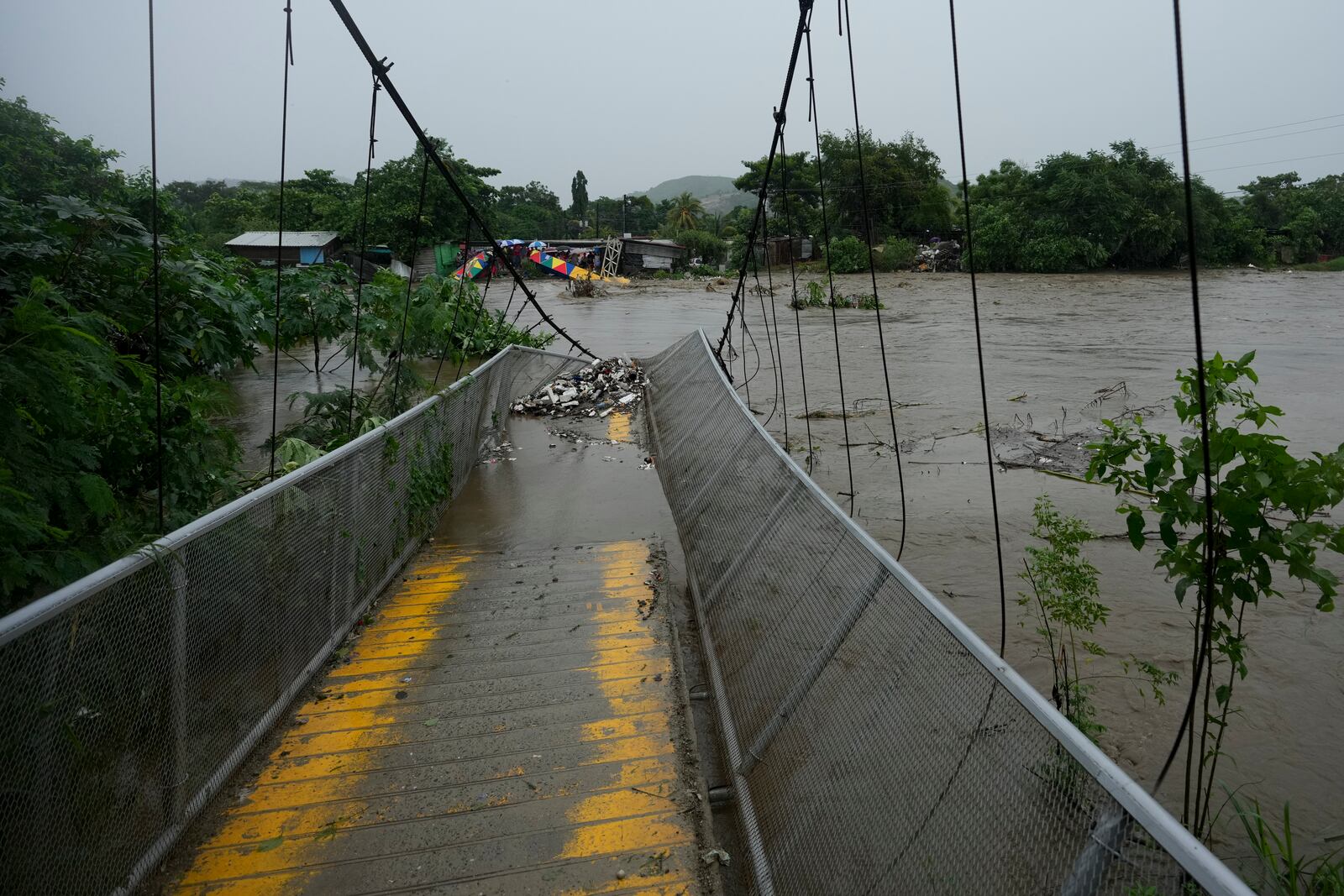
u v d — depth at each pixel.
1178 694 3.81
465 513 6.30
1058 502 6.35
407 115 5.81
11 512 2.51
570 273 40.78
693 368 9.66
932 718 2.12
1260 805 3.12
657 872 2.42
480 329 12.62
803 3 4.79
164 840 2.41
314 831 2.58
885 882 1.97
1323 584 2.61
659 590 4.59
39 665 1.89
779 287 35.53
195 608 2.57
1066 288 31.34
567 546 5.58
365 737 3.10
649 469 7.65
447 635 4.03
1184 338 16.84
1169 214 39.28
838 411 10.14
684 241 55.56
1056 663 3.68
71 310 3.38
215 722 2.71
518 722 3.21
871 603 2.73
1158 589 4.82
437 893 2.34
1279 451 2.69
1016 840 1.65
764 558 3.94
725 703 3.43
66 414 2.94
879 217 46.72
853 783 2.31
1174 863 1.33
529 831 2.59
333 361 12.44
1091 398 10.54
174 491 3.99
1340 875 2.66
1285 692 3.80
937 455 7.87
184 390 4.46
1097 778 1.50
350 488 4.07
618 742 3.06
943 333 18.61
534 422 9.63
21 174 14.35
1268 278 35.50
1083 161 40.50
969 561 5.34
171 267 5.34
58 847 1.96
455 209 40.44
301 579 3.44
